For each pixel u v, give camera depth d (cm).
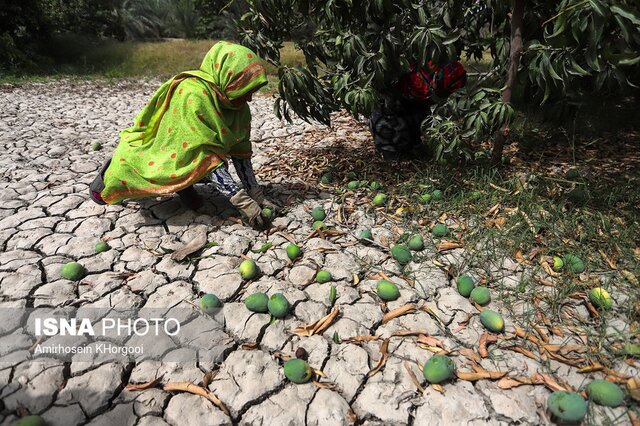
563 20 242
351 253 302
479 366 210
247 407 196
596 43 234
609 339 220
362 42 330
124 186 310
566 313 241
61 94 870
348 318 242
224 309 251
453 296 257
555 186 364
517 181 360
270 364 216
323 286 269
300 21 393
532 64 294
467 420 186
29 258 294
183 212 355
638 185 367
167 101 300
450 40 304
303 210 360
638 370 204
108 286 269
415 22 345
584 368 204
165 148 305
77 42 1383
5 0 1134
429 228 322
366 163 444
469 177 380
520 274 273
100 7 1638
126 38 1820
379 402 195
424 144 446
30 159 481
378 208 355
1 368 211
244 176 343
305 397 199
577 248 285
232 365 215
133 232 329
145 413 192
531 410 189
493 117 316
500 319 227
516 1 315
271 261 293
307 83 362
